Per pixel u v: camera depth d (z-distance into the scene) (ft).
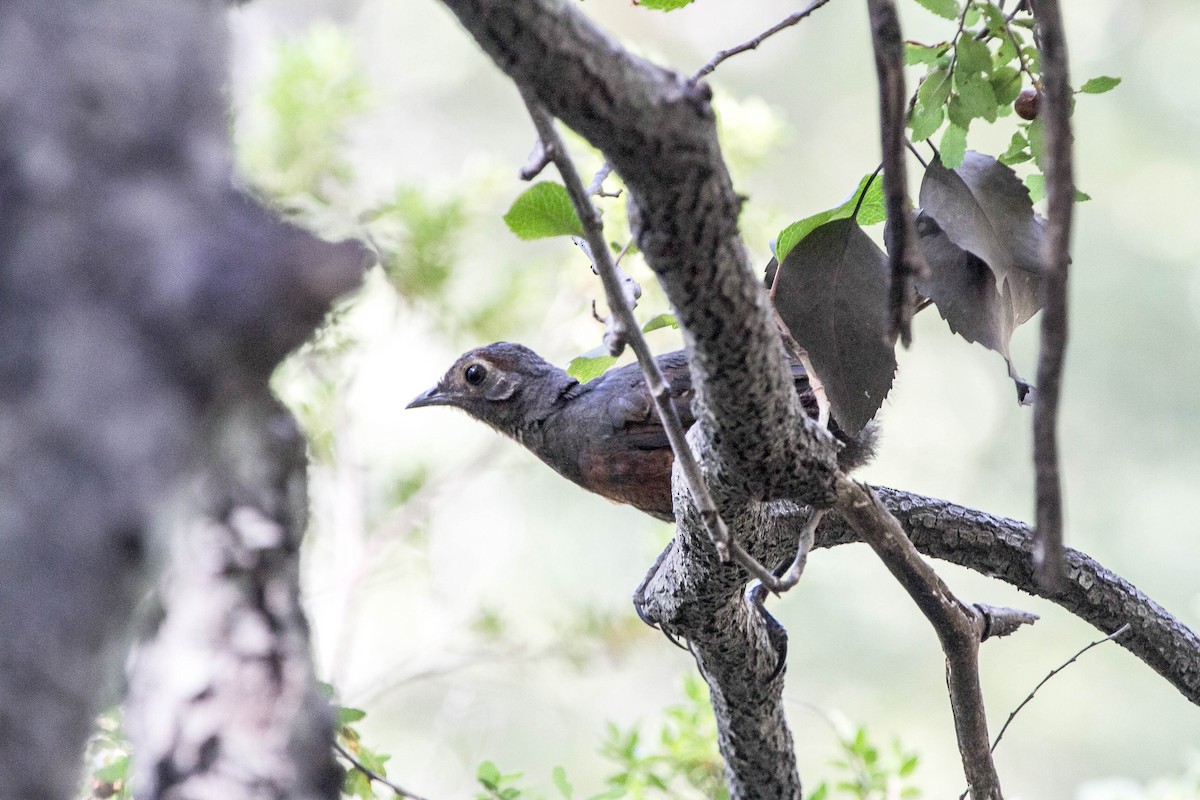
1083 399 77.82
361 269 9.38
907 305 13.52
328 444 37.55
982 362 82.84
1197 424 76.38
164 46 9.30
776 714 25.66
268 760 11.03
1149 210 80.48
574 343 43.06
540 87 11.38
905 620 73.31
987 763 22.81
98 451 8.53
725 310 13.83
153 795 11.00
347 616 36.58
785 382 15.62
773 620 24.98
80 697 8.63
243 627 11.18
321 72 42.32
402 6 84.48
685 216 12.54
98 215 8.79
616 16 88.84
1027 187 20.16
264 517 11.33
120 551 8.63
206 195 9.25
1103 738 73.72
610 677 59.82
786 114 88.22
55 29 9.03
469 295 43.34
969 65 18.49
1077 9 85.61
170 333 8.79
